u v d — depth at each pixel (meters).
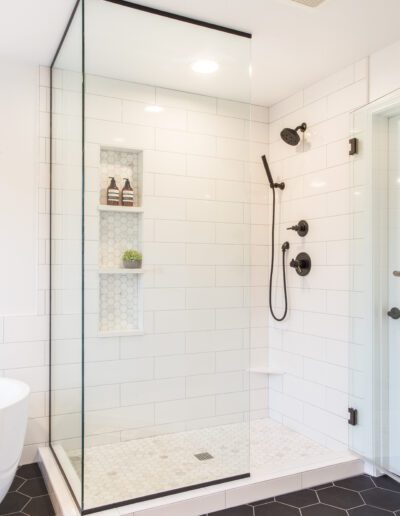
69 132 2.37
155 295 2.49
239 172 2.73
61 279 2.52
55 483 2.23
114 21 2.10
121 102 2.29
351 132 2.65
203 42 2.31
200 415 2.53
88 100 2.17
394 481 2.46
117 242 2.39
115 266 2.38
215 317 2.66
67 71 2.38
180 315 2.55
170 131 2.51
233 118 2.66
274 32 2.33
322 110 2.89
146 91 2.38
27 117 2.70
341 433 2.71
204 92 2.50
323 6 2.08
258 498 2.24
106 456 2.19
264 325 3.40
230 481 2.23
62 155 2.51
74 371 2.26
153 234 2.50
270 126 3.42
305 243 3.04
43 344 2.71
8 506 2.18
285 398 3.22
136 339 2.40
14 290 2.65
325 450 2.73
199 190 2.63
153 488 2.12
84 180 2.19
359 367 2.59
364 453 2.54
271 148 3.41
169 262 2.54
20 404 2.07
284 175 3.26
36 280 2.70
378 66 2.50
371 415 2.50
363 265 2.56
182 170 2.57
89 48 2.09
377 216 2.52
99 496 2.04
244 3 2.05
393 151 2.51
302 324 3.06
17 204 2.67
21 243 2.67
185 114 2.52
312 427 2.94
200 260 2.63
